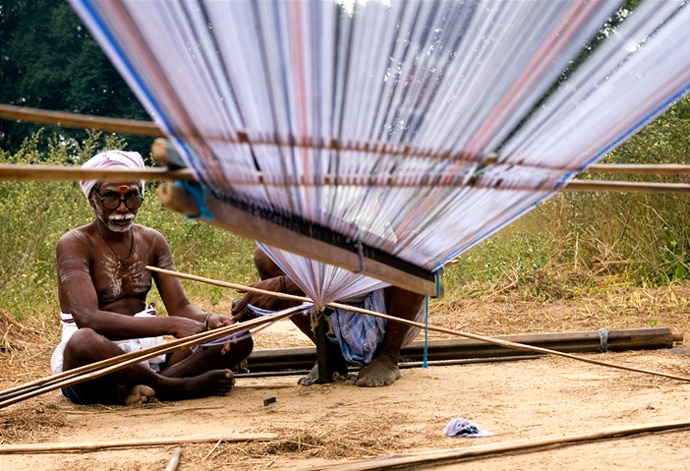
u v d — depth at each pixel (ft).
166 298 17.89
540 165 8.57
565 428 12.23
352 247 8.79
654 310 24.56
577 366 18.02
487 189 8.63
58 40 88.63
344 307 14.57
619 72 7.88
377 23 6.63
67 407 15.90
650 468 9.96
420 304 16.87
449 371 18.20
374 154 7.59
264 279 17.57
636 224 30.32
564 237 31.68
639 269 29.17
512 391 15.52
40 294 29.32
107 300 17.16
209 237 43.88
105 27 5.75
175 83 6.24
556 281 28.94
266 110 6.80
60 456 11.74
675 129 29.35
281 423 13.42
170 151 6.93
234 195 7.35
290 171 7.38
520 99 7.62
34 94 88.69
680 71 8.12
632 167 9.48
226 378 16.47
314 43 6.29
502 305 27.68
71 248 16.74
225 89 6.63
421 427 12.69
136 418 14.62
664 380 15.78
